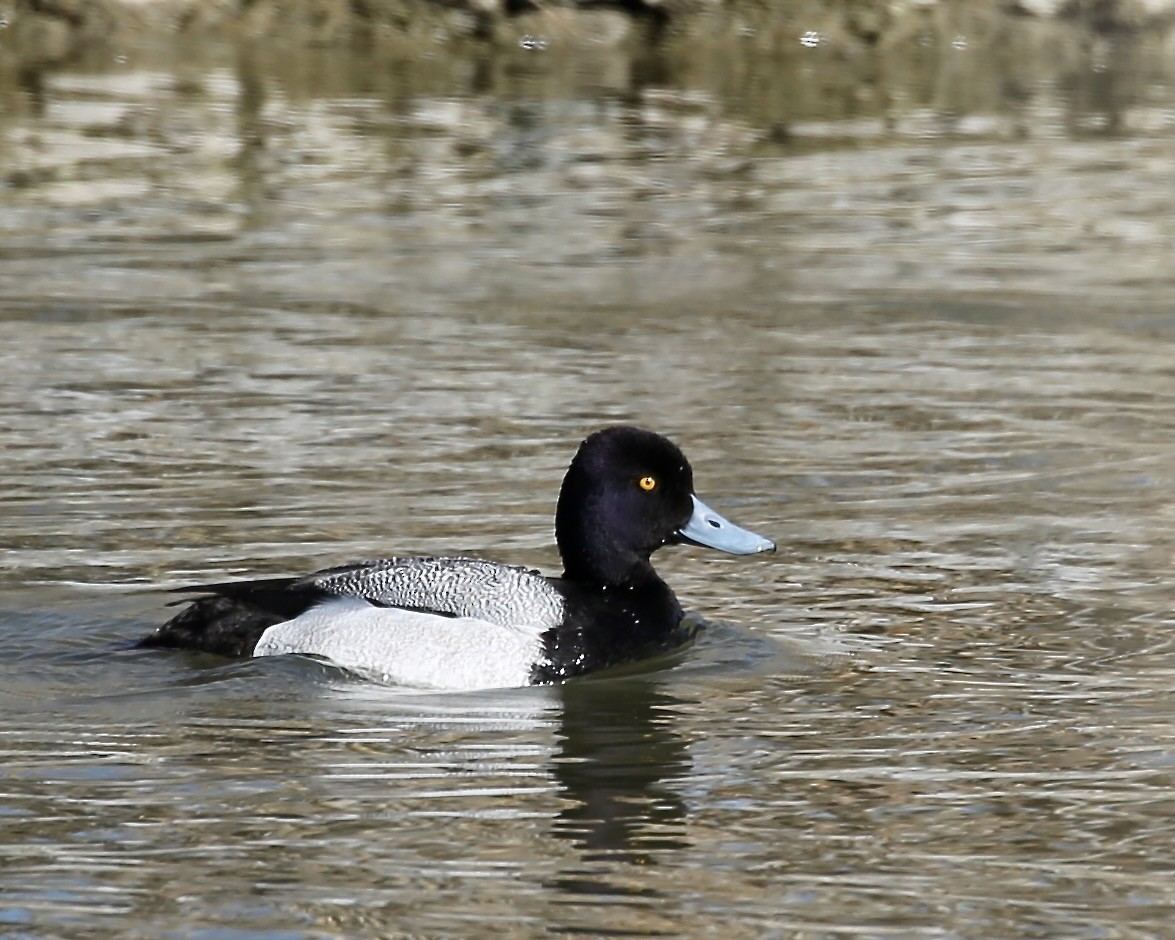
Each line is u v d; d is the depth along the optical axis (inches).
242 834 316.2
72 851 308.5
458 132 1034.1
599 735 368.5
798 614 446.3
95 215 860.0
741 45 1294.3
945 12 1318.9
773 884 299.1
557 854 309.7
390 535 490.9
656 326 723.4
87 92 1078.4
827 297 768.9
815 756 356.8
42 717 369.7
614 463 424.2
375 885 296.7
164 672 393.7
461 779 343.9
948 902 293.6
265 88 1115.3
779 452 579.5
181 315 719.7
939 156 1018.7
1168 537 504.7
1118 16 1322.6
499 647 401.1
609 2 1284.4
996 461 574.6
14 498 513.3
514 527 499.8
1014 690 395.2
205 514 504.7
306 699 384.5
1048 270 818.2
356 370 655.1
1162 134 1081.4
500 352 683.4
